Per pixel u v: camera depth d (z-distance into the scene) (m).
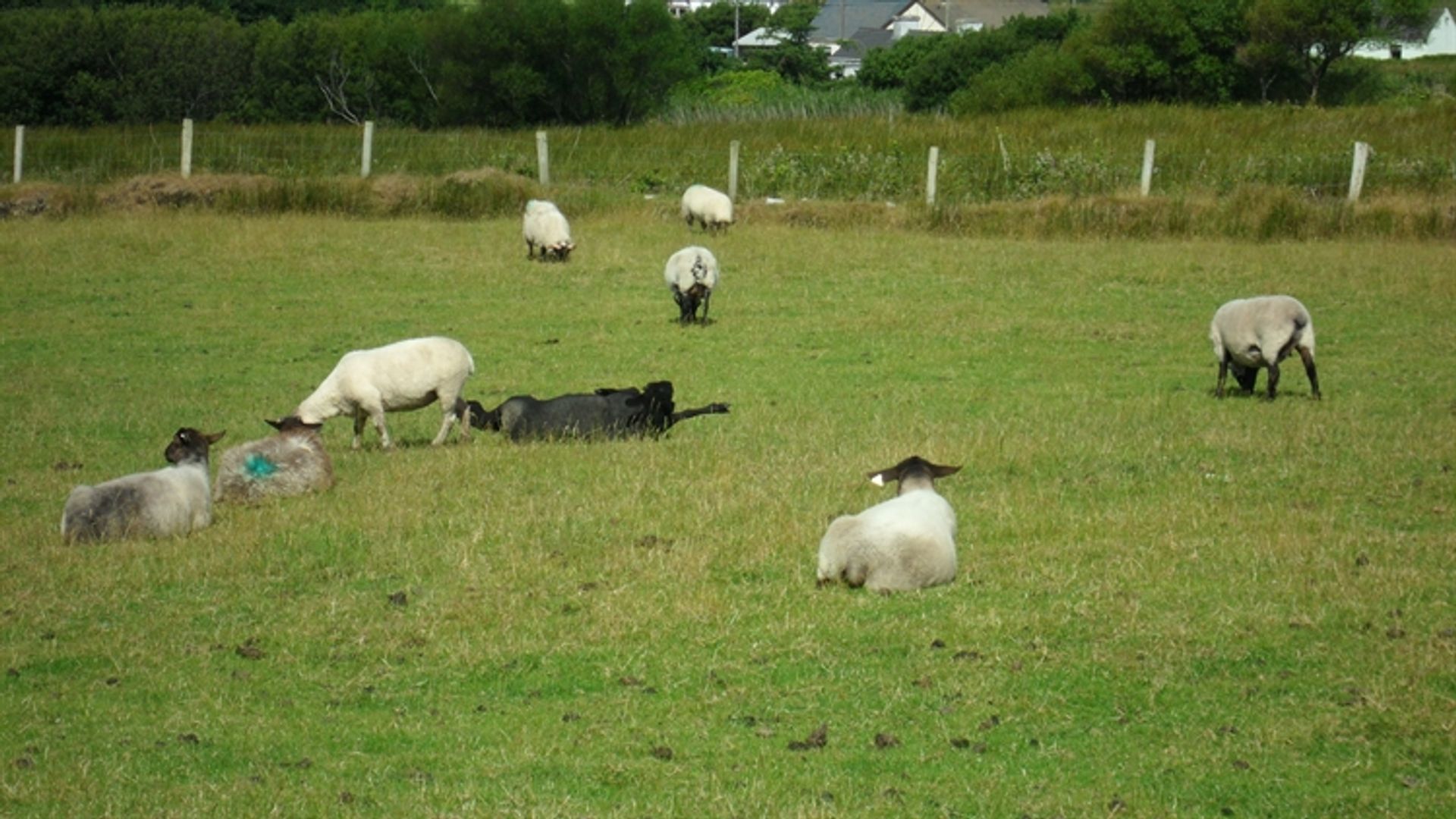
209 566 9.55
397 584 9.26
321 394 12.59
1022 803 6.28
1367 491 10.98
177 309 20.12
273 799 6.36
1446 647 7.73
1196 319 19.34
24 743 7.00
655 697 7.47
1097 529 10.05
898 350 17.56
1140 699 7.29
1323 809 6.20
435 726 7.20
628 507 10.70
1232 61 50.62
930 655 7.82
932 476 9.63
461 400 13.29
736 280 22.52
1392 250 24.27
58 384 15.81
